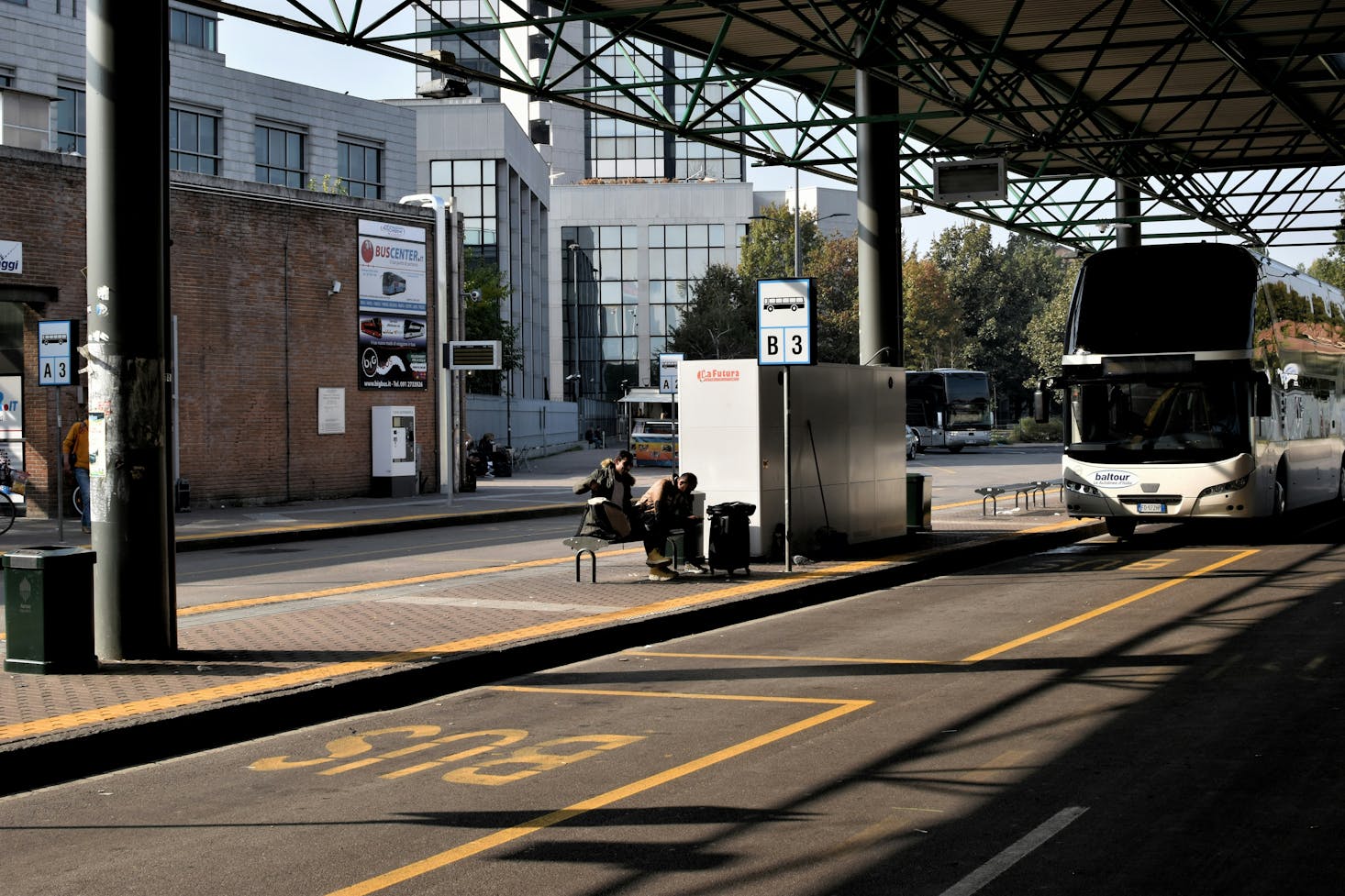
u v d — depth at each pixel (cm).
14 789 814
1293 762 798
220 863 651
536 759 849
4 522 2562
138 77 1121
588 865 634
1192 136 3222
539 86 2048
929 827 679
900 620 1429
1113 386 2209
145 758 887
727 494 1789
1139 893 580
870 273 2314
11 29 5272
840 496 1939
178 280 3086
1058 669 1117
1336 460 2909
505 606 1441
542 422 7475
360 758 870
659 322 11456
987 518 2581
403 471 3600
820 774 792
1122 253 2230
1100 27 2131
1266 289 2284
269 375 3294
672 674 1143
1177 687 1030
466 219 8219
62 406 2881
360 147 6531
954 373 7194
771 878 608
